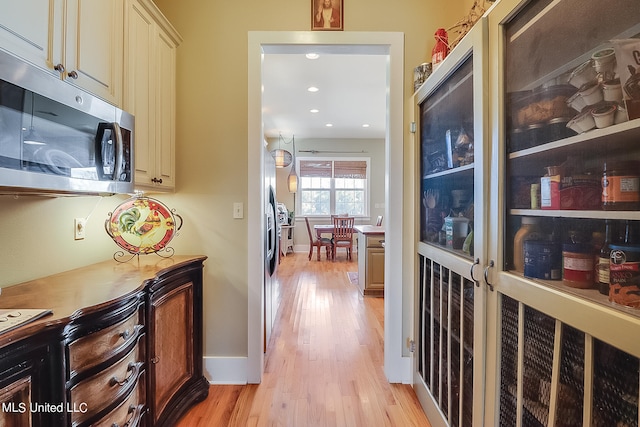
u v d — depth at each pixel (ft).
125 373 3.99
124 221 5.75
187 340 6.04
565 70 3.03
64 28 3.78
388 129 7.06
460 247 4.93
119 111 4.41
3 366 2.62
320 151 25.81
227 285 7.04
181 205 6.98
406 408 6.18
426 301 6.24
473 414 4.20
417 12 6.93
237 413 6.00
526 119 3.46
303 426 5.66
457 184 5.13
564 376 2.84
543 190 3.25
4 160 2.86
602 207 2.65
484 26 3.94
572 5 2.89
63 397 3.09
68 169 3.57
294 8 6.93
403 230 6.99
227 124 6.98
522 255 3.50
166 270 5.26
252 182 6.99
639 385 2.25
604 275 2.64
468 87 4.62
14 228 4.29
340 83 13.64
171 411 5.46
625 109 2.43
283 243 24.11
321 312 11.60
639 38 2.36
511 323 3.61
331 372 7.45
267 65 11.97
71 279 4.58
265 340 8.16
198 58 6.93
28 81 3.07
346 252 25.52
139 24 5.40
